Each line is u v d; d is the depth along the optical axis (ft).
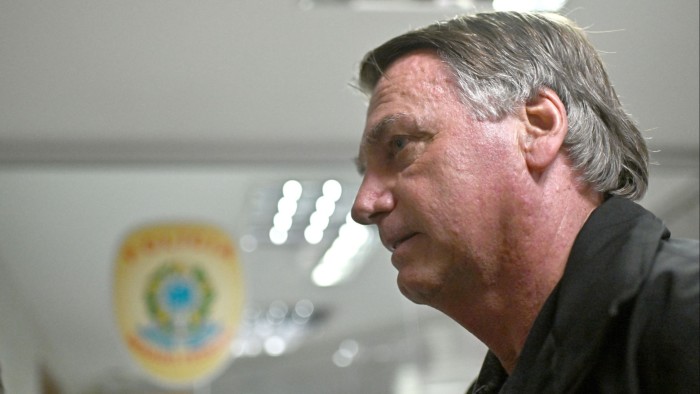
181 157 11.76
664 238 3.63
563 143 3.95
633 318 3.32
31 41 9.79
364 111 11.16
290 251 12.85
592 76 4.16
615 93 4.25
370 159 4.18
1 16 9.43
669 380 3.23
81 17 9.48
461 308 4.04
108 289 12.59
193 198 12.28
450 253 3.93
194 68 10.32
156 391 12.23
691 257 3.39
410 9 9.50
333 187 12.33
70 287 12.55
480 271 3.92
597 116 4.06
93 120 11.09
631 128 4.16
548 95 3.98
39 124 11.05
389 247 4.15
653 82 10.44
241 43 9.97
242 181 12.15
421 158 3.99
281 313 13.32
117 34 9.76
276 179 12.16
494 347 4.11
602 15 9.45
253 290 12.83
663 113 10.91
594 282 3.46
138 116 11.07
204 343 12.21
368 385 12.55
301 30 9.82
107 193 12.07
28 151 11.43
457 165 3.93
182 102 10.90
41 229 12.32
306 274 12.91
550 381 3.45
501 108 3.96
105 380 12.34
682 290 3.27
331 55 10.22
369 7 9.46
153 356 12.12
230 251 12.39
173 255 12.25
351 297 12.87
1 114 10.87
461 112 3.98
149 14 9.48
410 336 12.55
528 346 3.60
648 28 9.68
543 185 3.91
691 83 10.44
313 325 12.89
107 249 12.50
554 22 4.24
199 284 12.26
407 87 4.11
